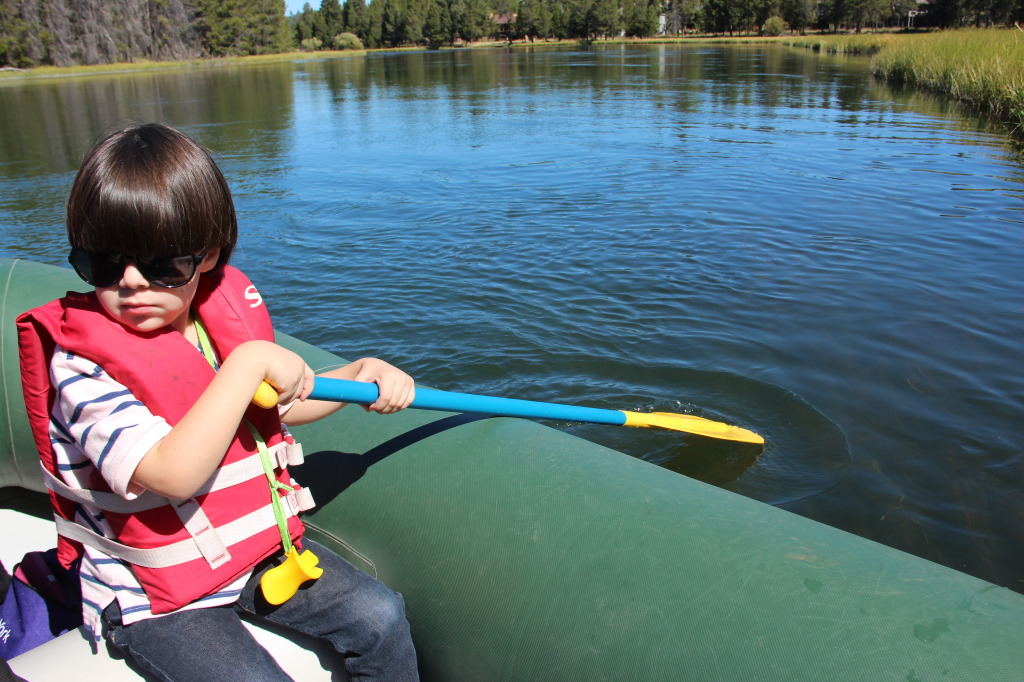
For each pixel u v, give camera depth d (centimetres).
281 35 6306
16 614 130
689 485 138
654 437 294
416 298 439
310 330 396
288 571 113
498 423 157
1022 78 1157
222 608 113
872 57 2723
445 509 138
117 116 1459
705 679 107
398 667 120
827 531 126
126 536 106
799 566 116
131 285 100
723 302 424
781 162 852
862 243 532
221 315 119
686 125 1183
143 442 98
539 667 120
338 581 120
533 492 136
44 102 1798
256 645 112
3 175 840
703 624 111
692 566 118
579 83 2136
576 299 433
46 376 105
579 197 699
